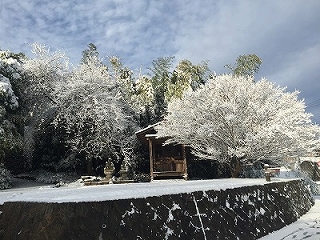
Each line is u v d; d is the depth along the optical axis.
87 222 4.70
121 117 18.62
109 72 25.08
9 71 17.39
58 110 18.41
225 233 6.50
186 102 16.06
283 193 10.55
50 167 19.34
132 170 19.31
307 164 27.09
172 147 19.33
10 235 5.34
